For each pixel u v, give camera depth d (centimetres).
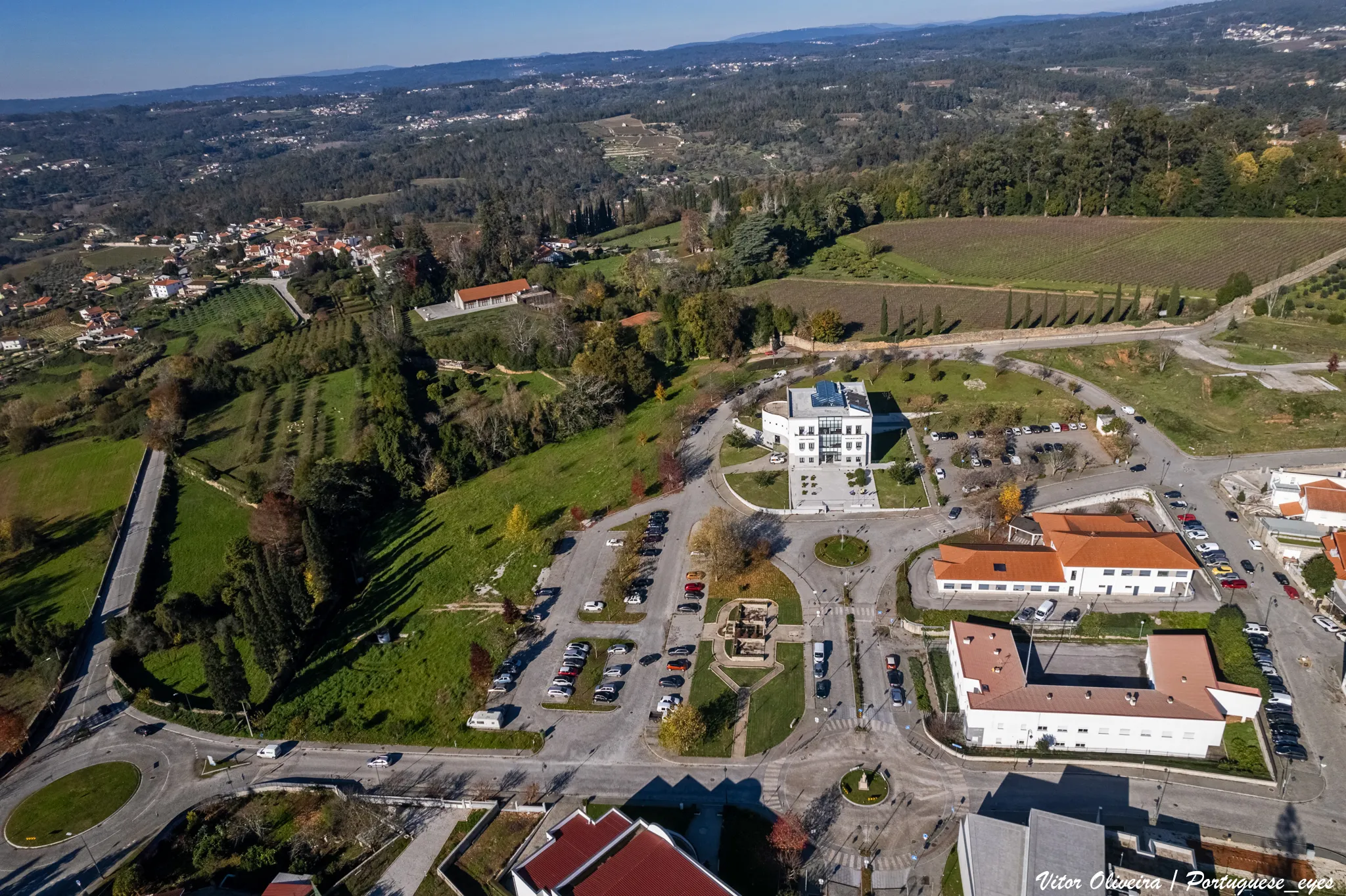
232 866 8981
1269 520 12462
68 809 9806
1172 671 9844
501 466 17450
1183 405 16612
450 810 9375
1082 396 17450
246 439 19112
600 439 17800
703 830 8762
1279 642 10506
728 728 10094
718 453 16588
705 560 13262
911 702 10269
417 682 11450
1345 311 19575
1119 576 11562
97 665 12444
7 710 11238
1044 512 13612
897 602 11900
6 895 8806
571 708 10650
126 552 15275
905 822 8712
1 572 15000
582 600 12675
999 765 9300
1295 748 8981
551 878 7694
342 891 8556
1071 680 10319
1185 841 8175
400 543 15012
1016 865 7594
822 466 15750
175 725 11106
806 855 8438
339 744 10538
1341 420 15175
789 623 11756
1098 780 9000
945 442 16238
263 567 12688
